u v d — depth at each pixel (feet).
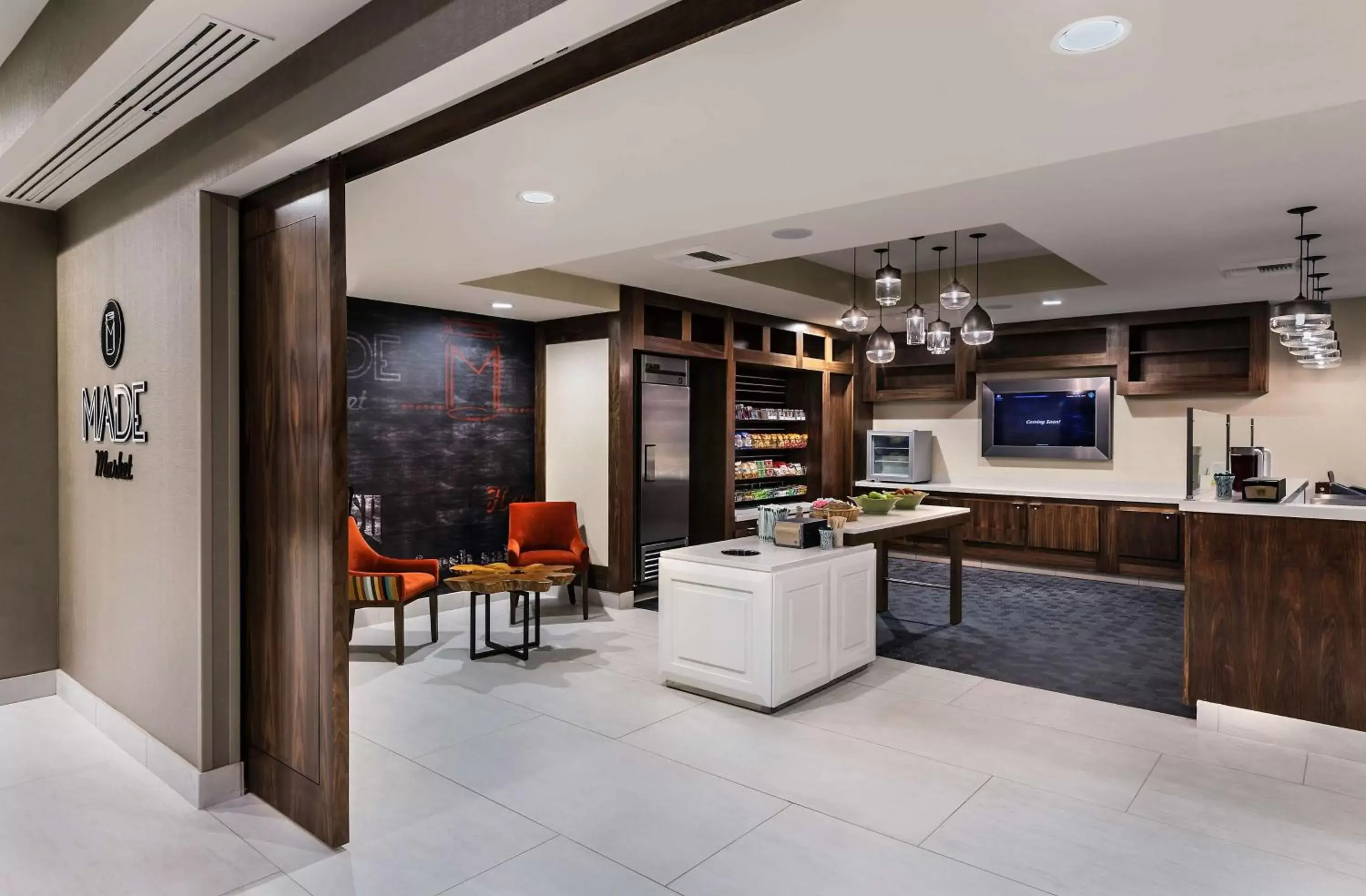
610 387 21.38
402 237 13.46
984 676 15.72
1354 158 11.28
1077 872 8.77
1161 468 25.79
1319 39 6.43
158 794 10.65
